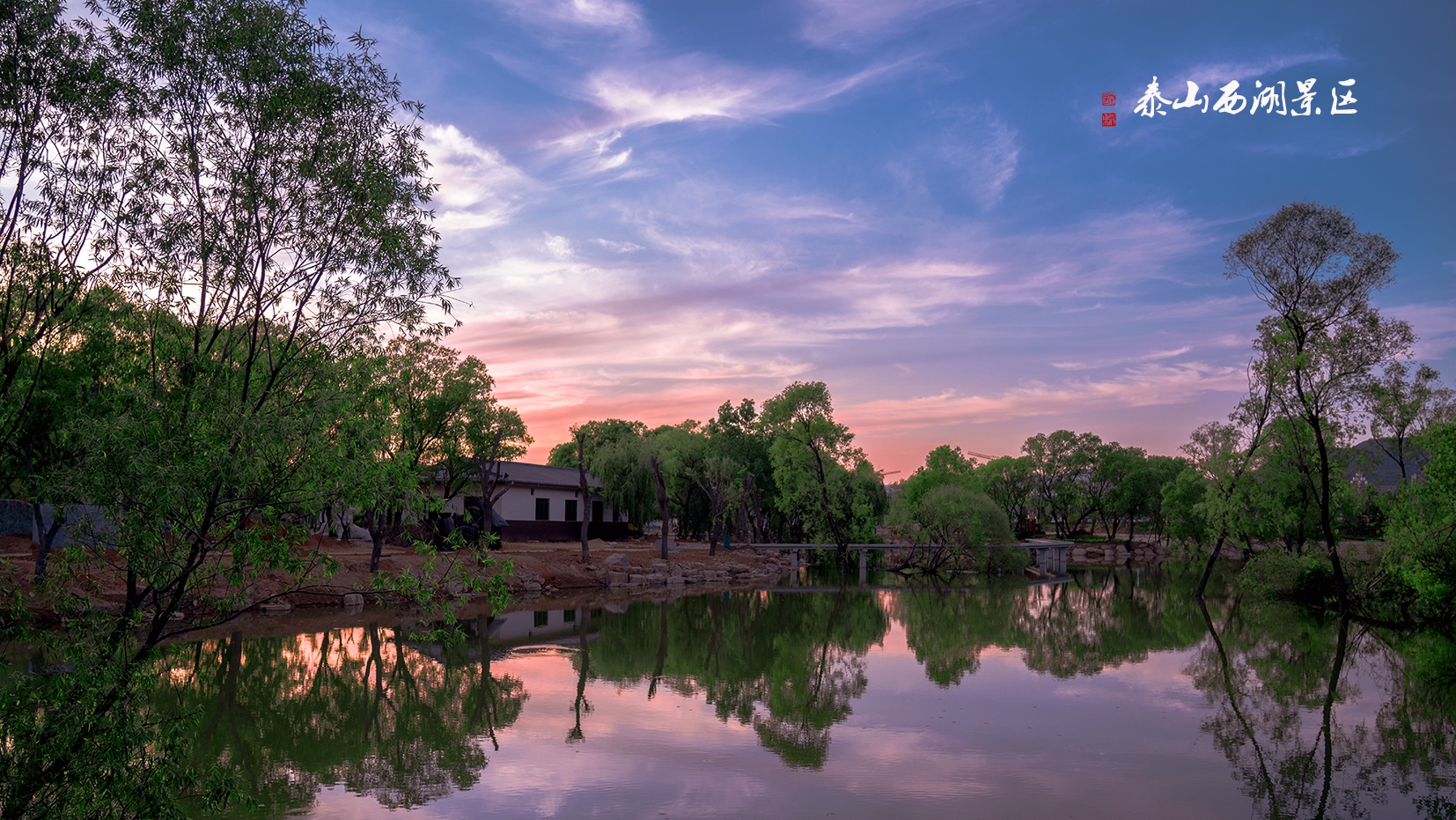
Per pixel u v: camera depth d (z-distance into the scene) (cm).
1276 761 1373
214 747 1384
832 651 2473
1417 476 3497
